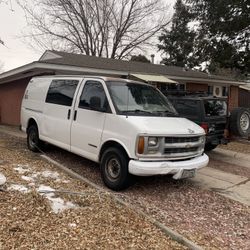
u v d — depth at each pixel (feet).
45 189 18.97
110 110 21.34
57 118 26.05
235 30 81.35
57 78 27.48
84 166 25.70
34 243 12.86
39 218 15.03
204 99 31.45
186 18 95.76
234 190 23.29
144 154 19.38
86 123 22.95
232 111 32.50
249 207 20.13
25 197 17.11
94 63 50.88
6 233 13.35
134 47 114.01
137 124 19.71
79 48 110.22
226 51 83.82
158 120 21.12
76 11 107.14
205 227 16.88
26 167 23.72
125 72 49.80
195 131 21.68
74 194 18.65
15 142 35.37
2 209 15.47
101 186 21.47
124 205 18.02
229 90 73.67
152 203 19.31
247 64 84.79
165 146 19.95
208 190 22.76
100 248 13.10
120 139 20.20
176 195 21.06
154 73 54.08
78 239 13.58
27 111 30.81
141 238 14.46
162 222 16.88
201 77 62.44
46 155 28.58
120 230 14.90
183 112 32.17
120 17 111.34
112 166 20.88
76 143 23.89
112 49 112.98
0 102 64.49
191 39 109.60
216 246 14.90
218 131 32.07
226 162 32.40
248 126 32.40
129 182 20.30
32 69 45.83
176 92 36.24
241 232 16.74
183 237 14.92
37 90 29.81
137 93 23.22
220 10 80.43
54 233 13.83
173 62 115.44
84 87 24.13
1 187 18.24
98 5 109.09
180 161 20.79
